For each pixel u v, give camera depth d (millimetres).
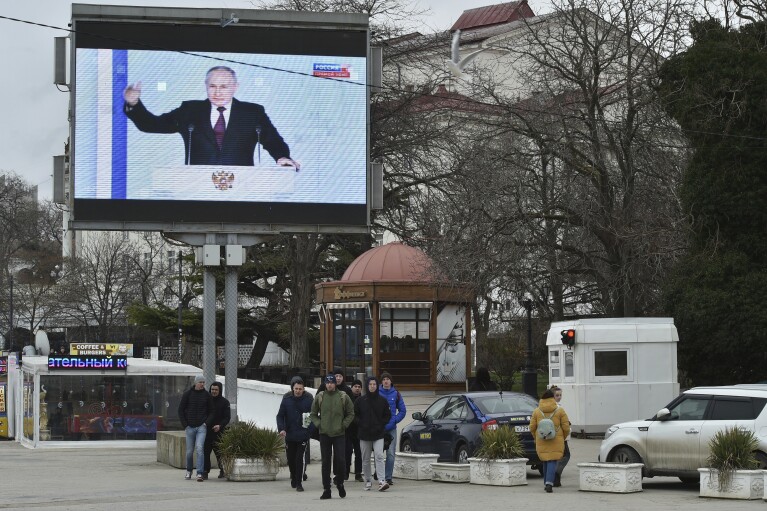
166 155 25203
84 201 24891
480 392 24250
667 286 33938
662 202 36406
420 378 43375
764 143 32500
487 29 66062
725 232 33000
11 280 77812
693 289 32625
